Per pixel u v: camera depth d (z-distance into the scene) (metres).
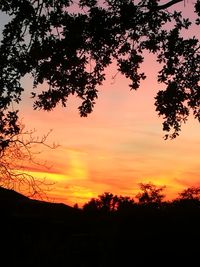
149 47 13.55
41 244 23.73
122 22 12.38
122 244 23.48
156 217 23.58
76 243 25.53
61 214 31.42
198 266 21.67
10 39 11.87
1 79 12.01
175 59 13.59
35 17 11.80
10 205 23.78
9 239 23.02
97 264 23.88
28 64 12.02
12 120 12.85
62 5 12.05
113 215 26.38
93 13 12.21
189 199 25.81
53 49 12.15
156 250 22.58
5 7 11.52
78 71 13.55
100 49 13.21
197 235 22.20
